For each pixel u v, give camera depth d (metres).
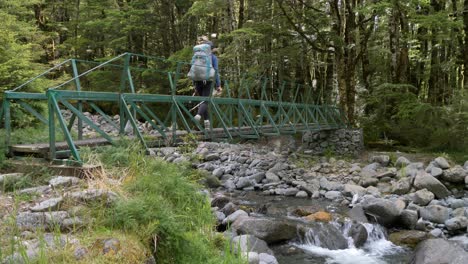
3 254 2.67
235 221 6.90
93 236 3.00
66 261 2.65
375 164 12.86
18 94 5.38
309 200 9.95
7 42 10.21
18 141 6.21
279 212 8.41
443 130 15.33
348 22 16.45
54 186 3.97
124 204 3.38
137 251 2.95
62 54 24.25
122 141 5.16
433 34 17.89
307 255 6.53
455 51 19.45
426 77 21.44
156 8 21.95
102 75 21.05
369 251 6.88
